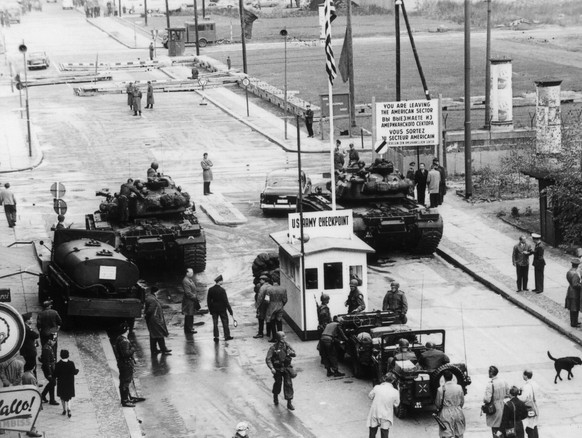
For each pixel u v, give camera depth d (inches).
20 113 2790.4
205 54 4008.4
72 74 3548.2
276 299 1156.5
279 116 2682.1
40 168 2128.4
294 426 943.7
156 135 2471.7
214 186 1945.1
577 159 1472.7
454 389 872.9
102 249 1240.2
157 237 1380.4
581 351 1103.0
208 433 932.0
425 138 1739.7
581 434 908.0
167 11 4397.1
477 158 1939.0
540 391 999.6
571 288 1147.3
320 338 1056.2
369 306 1248.8
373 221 1438.2
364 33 4340.6
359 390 1021.2
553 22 4308.6
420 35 4178.2
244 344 1157.7
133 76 3528.5
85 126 2600.9
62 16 6102.4
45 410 973.8
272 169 2076.8
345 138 2342.5
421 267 1424.7
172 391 1029.2
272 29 4803.2
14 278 1421.0
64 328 1200.8
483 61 3339.1
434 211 1456.7
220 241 1585.9
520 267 1277.1
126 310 1169.4
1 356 814.5
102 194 1477.6
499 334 1156.5
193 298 1186.0
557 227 1465.3
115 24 5413.4
